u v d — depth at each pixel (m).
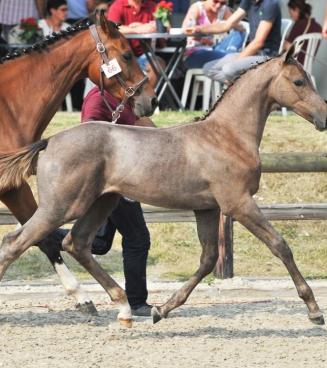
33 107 11.46
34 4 21.05
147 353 10.12
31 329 11.08
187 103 20.64
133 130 10.45
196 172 10.36
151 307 11.74
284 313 12.05
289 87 10.60
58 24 20.08
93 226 10.73
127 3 18.80
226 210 10.45
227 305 12.49
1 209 13.27
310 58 19.47
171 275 13.86
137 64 11.70
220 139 10.48
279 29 18.42
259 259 14.52
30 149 10.44
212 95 19.56
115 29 11.63
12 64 11.52
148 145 10.34
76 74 11.70
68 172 10.23
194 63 19.75
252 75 10.69
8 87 11.40
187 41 19.91
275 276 13.88
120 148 10.32
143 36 18.11
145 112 11.68
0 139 11.21
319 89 20.70
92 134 10.30
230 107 10.61
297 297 12.98
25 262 14.23
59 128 17.02
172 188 10.35
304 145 16.56
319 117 10.59
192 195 10.41
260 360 9.89
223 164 10.38
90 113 11.55
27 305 12.40
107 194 10.65
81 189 10.27
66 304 12.43
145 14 18.92
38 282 13.51
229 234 13.51
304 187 16.06
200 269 10.73
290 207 13.58
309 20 19.80
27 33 19.88
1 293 12.91
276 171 13.69
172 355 10.05
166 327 11.24
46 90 11.52
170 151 10.34
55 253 11.42
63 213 10.29
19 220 11.45
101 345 10.41
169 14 18.80
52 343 10.48
